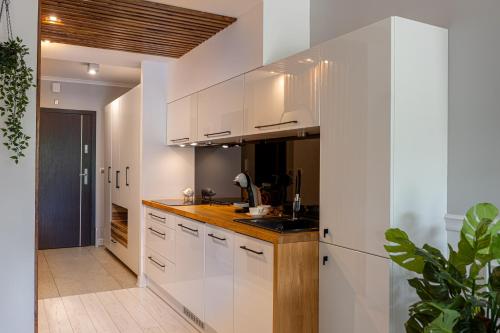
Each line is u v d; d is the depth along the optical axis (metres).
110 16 3.20
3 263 2.33
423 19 2.22
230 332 2.72
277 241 2.22
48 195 6.18
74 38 3.73
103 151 6.41
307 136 2.94
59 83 6.14
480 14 1.97
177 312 3.66
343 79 2.16
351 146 2.11
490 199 1.94
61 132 6.24
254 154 3.68
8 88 2.27
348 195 2.12
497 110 1.91
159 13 3.11
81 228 6.40
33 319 2.38
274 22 2.88
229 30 3.31
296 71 2.50
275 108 2.70
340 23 2.72
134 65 4.65
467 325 1.49
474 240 1.58
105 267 5.18
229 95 3.29
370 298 2.00
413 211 1.98
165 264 3.86
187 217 3.38
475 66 2.00
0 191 2.32
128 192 4.91
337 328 2.19
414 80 1.99
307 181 2.93
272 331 2.26
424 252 1.63
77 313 3.62
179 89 4.27
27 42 2.37
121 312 3.65
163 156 4.58
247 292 2.52
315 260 2.32
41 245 6.15
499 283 1.52
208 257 3.03
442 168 2.09
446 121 2.11
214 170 4.38
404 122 1.96
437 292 1.61
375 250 1.97
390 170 1.92
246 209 3.45
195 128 3.88
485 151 1.96
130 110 4.87
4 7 2.33
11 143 2.30
